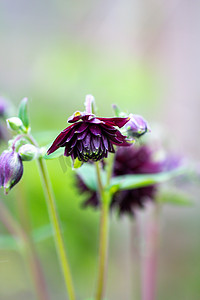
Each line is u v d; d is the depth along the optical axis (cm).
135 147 46
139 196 46
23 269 67
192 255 70
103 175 44
